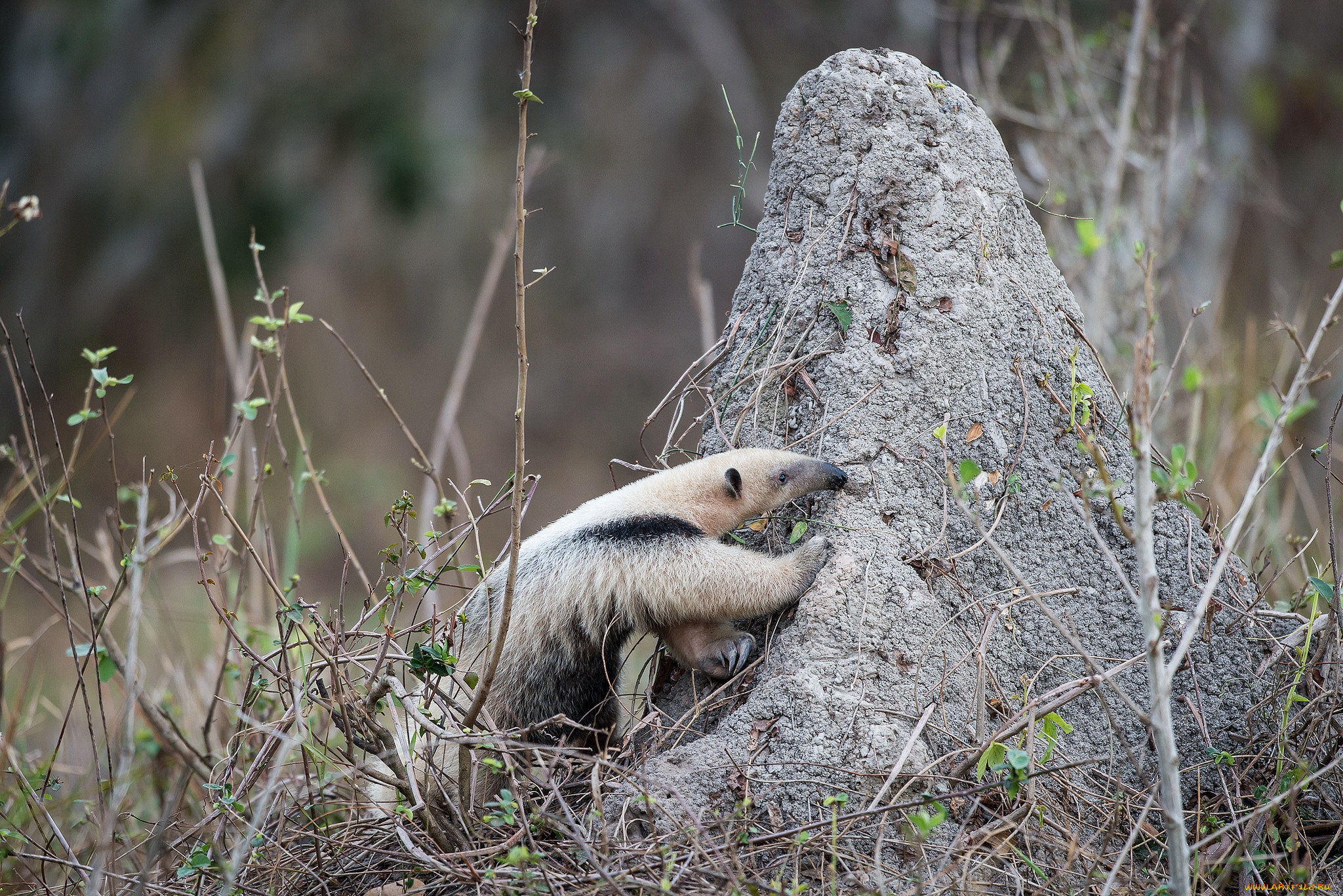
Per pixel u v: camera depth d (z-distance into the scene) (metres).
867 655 8.57
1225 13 28.47
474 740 7.75
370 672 8.77
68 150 35.00
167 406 35.19
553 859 7.87
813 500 9.52
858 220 9.65
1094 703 8.93
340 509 33.28
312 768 10.05
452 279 41.44
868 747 8.21
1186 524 9.48
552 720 8.09
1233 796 8.62
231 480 12.44
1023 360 9.51
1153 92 18.22
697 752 8.27
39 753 13.05
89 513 26.50
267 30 35.53
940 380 9.30
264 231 35.41
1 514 10.70
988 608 8.91
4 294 35.12
